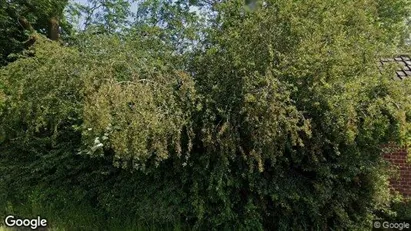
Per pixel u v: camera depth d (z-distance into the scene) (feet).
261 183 21.53
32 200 25.03
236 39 22.43
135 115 19.90
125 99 20.20
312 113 21.22
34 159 26.50
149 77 22.72
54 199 24.89
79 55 24.62
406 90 21.63
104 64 23.30
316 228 22.33
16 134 26.68
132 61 23.67
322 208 22.39
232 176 21.61
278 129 19.83
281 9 21.95
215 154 21.59
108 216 23.81
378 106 20.83
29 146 26.27
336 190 22.22
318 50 21.13
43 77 24.13
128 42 25.58
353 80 21.54
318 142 20.93
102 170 23.79
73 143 25.20
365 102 21.31
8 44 45.37
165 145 20.12
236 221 21.67
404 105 20.83
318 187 21.34
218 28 24.36
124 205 23.13
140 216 22.24
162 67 22.89
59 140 25.45
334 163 21.90
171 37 25.59
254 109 19.95
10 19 45.24
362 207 23.12
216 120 21.90
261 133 19.76
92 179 24.48
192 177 22.12
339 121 20.12
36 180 25.90
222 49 23.08
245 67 21.54
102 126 19.65
